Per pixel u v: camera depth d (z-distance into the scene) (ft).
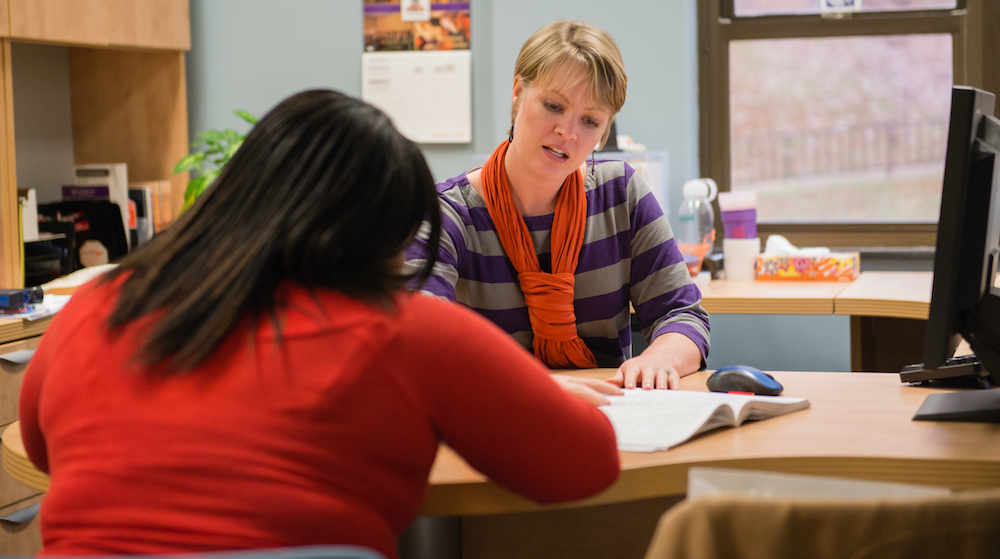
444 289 4.58
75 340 2.46
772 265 8.41
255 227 2.41
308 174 2.47
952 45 9.28
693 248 8.54
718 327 9.67
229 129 10.14
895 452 3.12
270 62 10.23
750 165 10.01
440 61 9.78
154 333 2.28
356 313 2.34
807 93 9.77
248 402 2.20
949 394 3.82
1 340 6.34
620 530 3.80
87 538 2.11
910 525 1.82
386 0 9.87
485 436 2.47
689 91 9.61
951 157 3.29
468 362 2.40
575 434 2.63
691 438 3.38
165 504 2.12
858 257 8.48
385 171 2.55
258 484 2.14
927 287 7.59
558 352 4.99
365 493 2.26
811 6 9.66
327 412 2.23
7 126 7.64
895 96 9.52
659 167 8.70
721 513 1.87
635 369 4.34
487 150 9.83
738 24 9.82
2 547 6.53
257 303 2.34
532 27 9.46
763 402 3.65
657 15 9.37
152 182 9.66
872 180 9.70
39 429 2.80
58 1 8.07
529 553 3.93
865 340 7.67
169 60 9.83
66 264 8.46
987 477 2.99
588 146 4.74
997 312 3.46
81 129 10.08
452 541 3.73
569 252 4.96
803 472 3.12
